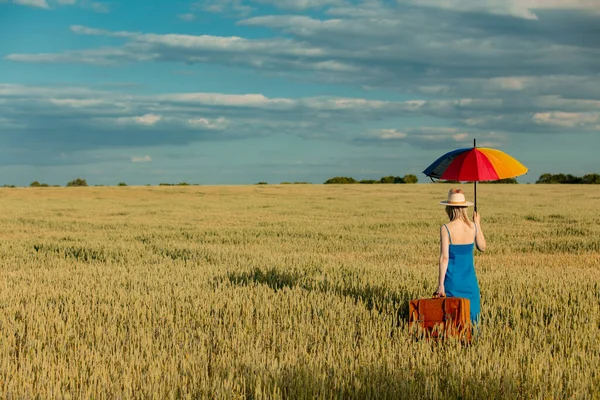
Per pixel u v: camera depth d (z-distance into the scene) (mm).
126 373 5223
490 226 25422
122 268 12836
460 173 6746
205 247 17312
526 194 57156
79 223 27484
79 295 9086
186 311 7906
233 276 11438
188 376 5191
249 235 22109
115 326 6938
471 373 5219
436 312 6652
